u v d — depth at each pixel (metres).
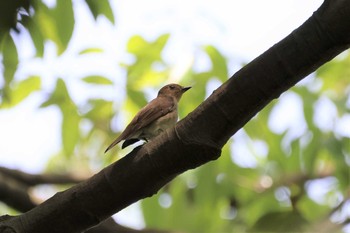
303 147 14.59
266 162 14.70
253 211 14.82
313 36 5.45
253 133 13.98
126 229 12.38
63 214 6.09
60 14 8.08
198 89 12.70
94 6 7.75
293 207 13.71
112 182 5.97
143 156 5.89
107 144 12.96
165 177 5.93
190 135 5.77
